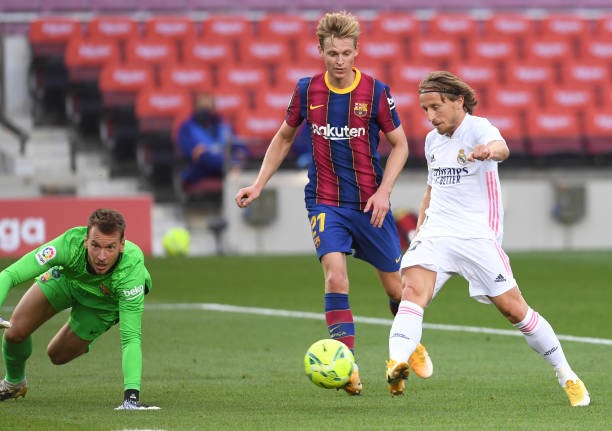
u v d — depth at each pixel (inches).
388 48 3486.7
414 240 895.1
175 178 3051.2
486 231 875.4
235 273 2314.2
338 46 958.4
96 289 879.7
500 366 1143.6
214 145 2967.5
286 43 3454.7
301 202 2930.6
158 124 3117.6
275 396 940.6
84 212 2664.9
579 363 1157.1
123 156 3216.0
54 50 3334.2
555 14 3964.1
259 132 3134.8
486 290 879.7
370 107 979.9
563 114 3334.2
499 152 822.5
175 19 3440.0
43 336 1424.7
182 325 1536.7
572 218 3026.6
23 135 3181.6
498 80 3511.3
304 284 2113.7
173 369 1134.4
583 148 3339.1
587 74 3533.5
